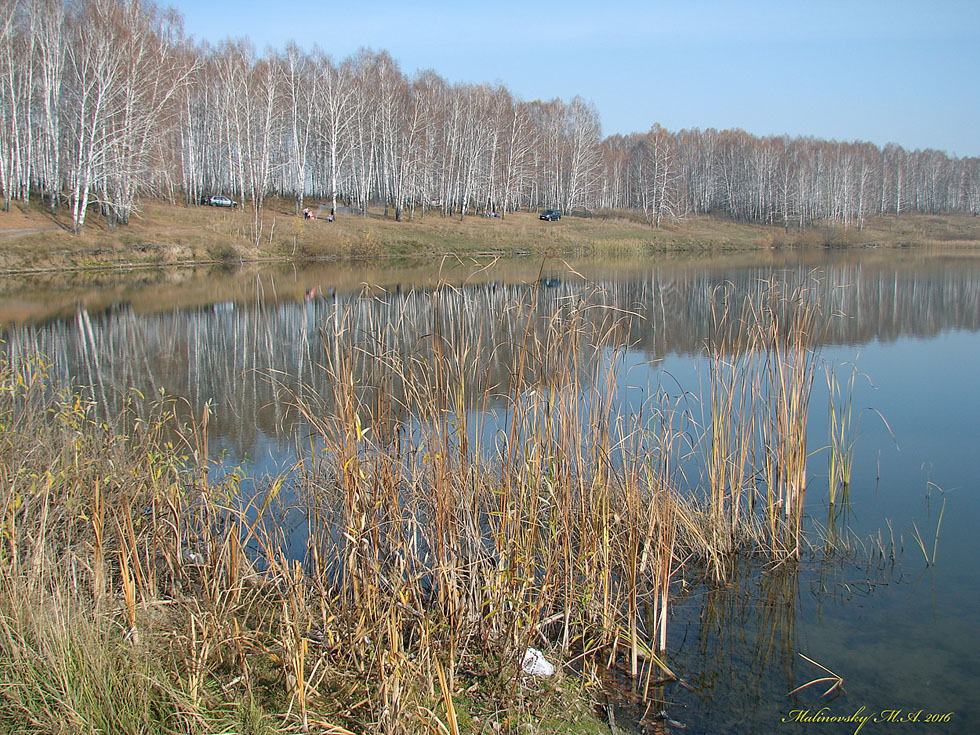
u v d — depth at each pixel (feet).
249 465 23.97
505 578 12.55
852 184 228.02
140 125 114.73
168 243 111.34
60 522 15.30
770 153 225.35
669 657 13.57
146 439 19.89
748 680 12.86
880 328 53.11
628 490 14.99
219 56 156.56
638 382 35.19
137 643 10.83
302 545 17.10
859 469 24.39
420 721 9.96
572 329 15.64
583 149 208.54
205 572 12.65
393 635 10.83
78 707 9.70
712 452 19.43
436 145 175.11
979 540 18.79
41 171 125.39
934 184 274.57
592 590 13.67
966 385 35.83
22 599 11.22
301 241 126.11
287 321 59.36
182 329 55.72
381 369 14.14
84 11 108.99
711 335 48.16
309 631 11.69
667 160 209.26
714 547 17.13
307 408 16.38
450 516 13.10
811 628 14.74
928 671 13.30
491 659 12.16
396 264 116.06
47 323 58.03
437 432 12.52
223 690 10.53
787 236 187.52
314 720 9.87
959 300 67.46
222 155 168.76
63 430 18.51
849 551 18.29
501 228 162.20
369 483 13.30
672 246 164.55
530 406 15.66
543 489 15.55
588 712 11.59
